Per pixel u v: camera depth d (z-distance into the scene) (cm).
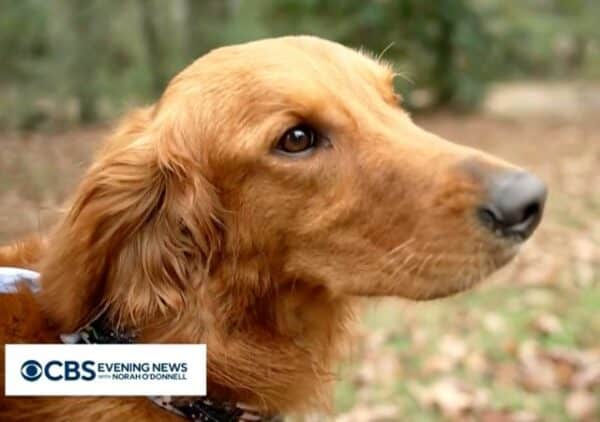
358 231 64
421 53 446
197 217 63
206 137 65
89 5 356
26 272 65
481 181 61
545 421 107
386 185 63
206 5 437
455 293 62
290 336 67
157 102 69
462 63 455
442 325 139
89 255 60
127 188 62
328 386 71
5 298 63
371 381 119
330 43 69
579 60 587
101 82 350
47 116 320
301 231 65
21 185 166
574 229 201
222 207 65
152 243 62
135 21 397
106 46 368
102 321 63
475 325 138
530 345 128
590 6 543
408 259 62
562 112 471
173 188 63
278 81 64
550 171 286
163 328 63
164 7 410
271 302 66
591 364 119
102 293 62
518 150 337
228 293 64
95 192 61
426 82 460
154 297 62
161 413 63
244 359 65
